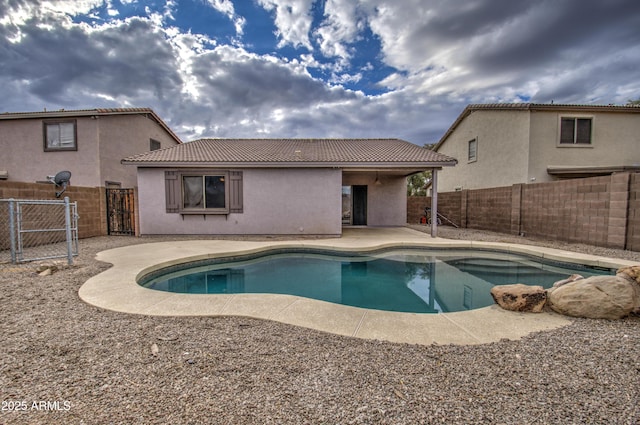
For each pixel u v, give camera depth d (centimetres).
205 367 282
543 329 375
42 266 633
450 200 1800
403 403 233
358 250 970
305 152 1341
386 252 1028
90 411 222
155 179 1213
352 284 727
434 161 1146
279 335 352
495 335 357
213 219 1236
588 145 1574
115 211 1258
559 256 808
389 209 1703
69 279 580
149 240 1120
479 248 1016
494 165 1722
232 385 255
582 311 412
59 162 1482
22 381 258
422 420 215
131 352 309
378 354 309
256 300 470
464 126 2003
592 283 423
